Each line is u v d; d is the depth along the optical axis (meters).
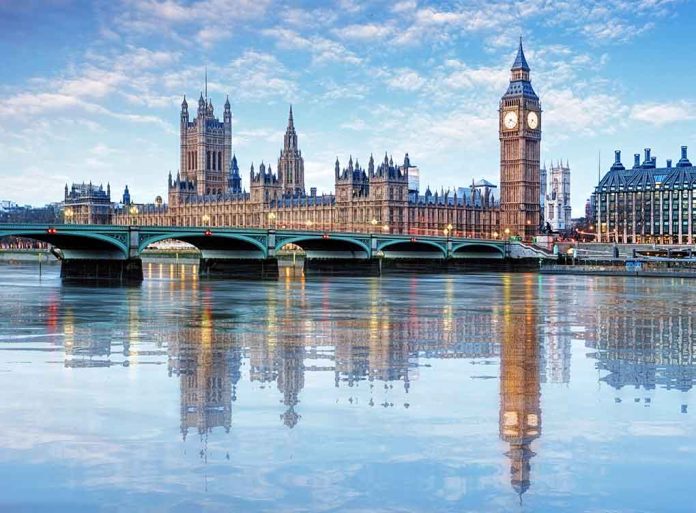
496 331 71.44
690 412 38.22
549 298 116.44
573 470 29.61
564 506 26.30
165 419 36.50
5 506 26.12
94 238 152.00
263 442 32.88
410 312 90.62
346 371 49.12
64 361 52.66
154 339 64.50
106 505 26.23
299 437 33.59
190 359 53.69
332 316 85.00
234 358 54.19
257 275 189.38
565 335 68.69
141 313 87.50
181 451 31.64
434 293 127.75
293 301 107.19
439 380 46.16
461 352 57.59
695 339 66.00
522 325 76.81
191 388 43.53
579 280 183.00
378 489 27.64
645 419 36.88
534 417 37.16
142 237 161.12
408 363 52.38
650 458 30.98
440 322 79.12
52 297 112.69
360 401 40.28
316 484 28.11
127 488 27.69
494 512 25.86
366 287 146.62
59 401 40.22
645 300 112.88
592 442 33.06
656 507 26.25
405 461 30.52
